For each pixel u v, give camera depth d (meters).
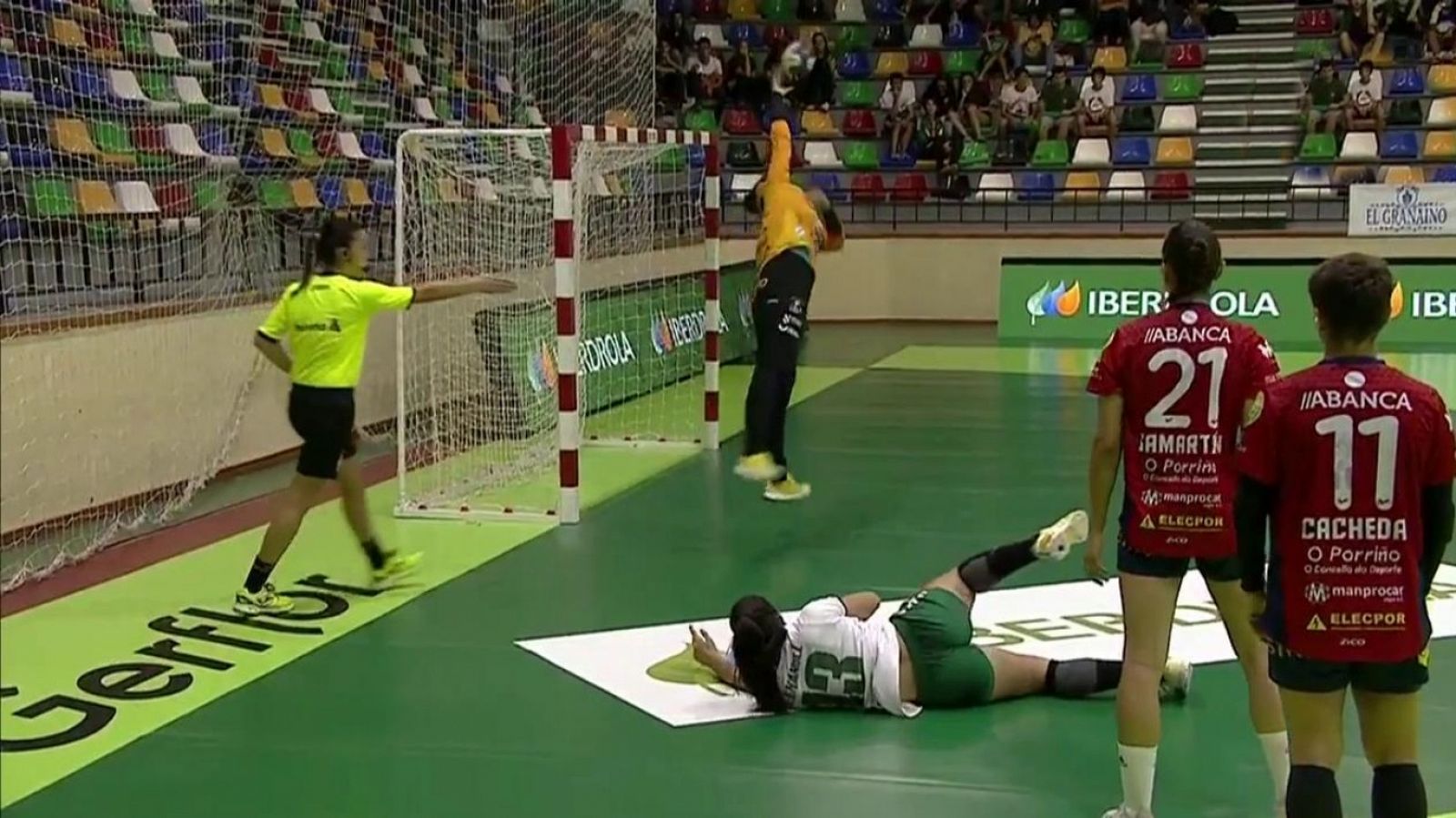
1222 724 4.88
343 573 6.95
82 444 7.72
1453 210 16.23
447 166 9.96
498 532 7.75
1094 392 3.84
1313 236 16.66
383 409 10.66
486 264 10.19
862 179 19.22
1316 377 3.21
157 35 11.07
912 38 20.89
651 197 12.74
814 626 4.95
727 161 19.16
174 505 8.38
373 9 13.47
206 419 8.87
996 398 12.14
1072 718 4.92
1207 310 3.79
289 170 11.80
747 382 13.42
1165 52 20.08
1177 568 3.82
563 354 7.85
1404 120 18.69
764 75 20.09
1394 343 15.24
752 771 4.51
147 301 9.10
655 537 7.61
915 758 4.59
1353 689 3.30
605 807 4.26
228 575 6.93
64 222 9.20
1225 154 18.98
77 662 5.64
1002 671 5.05
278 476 9.31
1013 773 4.46
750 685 5.00
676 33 20.08
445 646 5.83
